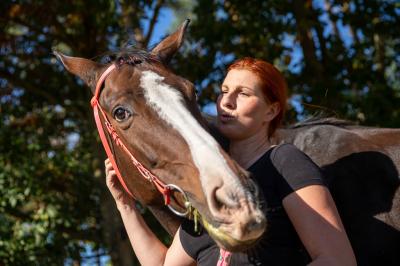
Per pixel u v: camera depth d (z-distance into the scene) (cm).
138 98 288
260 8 998
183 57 1027
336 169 329
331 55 1002
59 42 1068
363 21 980
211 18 1004
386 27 982
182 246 293
